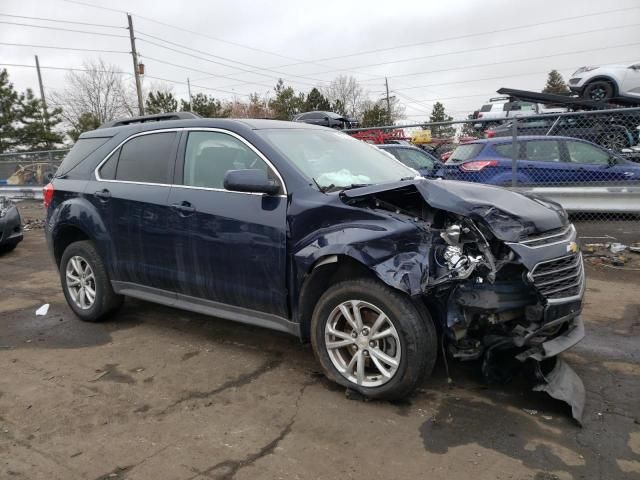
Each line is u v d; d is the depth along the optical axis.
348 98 71.69
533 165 9.10
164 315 5.39
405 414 3.32
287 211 3.68
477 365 3.96
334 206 3.50
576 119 9.41
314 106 45.78
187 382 3.85
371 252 3.23
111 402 3.56
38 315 5.52
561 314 3.32
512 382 3.70
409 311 3.22
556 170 9.04
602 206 8.38
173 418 3.34
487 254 3.21
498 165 9.23
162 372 4.03
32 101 33.72
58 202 5.25
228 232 3.93
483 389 3.62
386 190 3.48
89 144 5.31
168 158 4.49
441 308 3.25
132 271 4.68
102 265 4.96
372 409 3.39
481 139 9.63
